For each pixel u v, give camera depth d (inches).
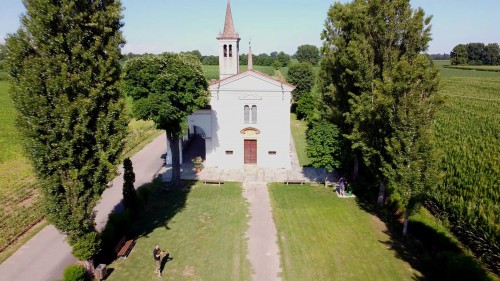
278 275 796.0
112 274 797.9
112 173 748.0
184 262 846.5
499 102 2573.8
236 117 1477.6
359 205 1169.4
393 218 1027.9
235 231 997.2
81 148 710.5
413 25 901.8
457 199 994.1
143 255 874.8
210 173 1462.8
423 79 813.2
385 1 941.2
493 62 6850.4
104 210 1127.6
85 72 690.8
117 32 742.5
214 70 4889.3
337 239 950.4
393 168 915.4
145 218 1078.4
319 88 1608.0
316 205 1170.6
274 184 1355.8
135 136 2071.9
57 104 666.8
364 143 1010.7
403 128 824.3
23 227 1015.0
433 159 800.9
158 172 1497.3
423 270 804.6
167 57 1153.4
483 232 859.4
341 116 1229.1
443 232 872.9
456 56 7135.8
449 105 2456.9
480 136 1512.1
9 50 653.3
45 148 671.8
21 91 653.9
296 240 948.0
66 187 698.2
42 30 650.8
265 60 7111.2
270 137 1494.8
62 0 660.7
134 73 1104.8
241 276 792.9
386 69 932.0
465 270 688.4
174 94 1115.9
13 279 786.2
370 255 870.4
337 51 1207.6
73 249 735.1
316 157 1256.8
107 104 737.0
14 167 1587.1
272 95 1445.6
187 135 1904.5
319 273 801.6
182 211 1127.0
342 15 1163.3
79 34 680.4
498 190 962.7
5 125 2501.2
